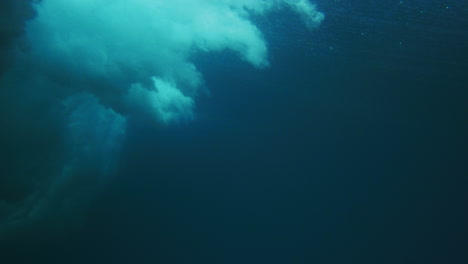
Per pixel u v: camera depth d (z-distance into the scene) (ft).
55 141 32.09
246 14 38.09
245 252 32.30
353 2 37.06
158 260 29.43
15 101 30.68
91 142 34.06
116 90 36.58
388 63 39.81
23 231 27.35
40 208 29.09
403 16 37.01
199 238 31.91
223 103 40.93
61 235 28.35
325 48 39.34
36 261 26.04
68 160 32.32
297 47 39.52
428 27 37.29
